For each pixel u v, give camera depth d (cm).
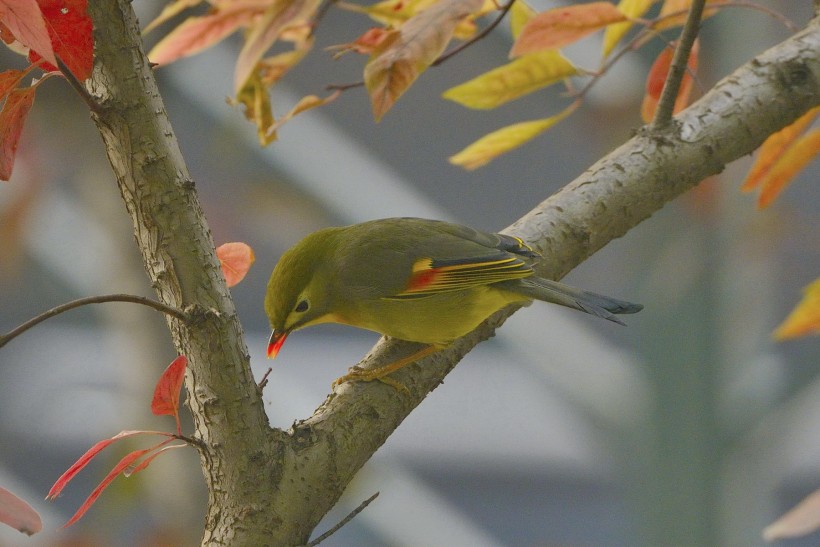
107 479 472
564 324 1125
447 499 1611
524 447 1569
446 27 558
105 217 1052
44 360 1658
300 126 1151
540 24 633
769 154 729
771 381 1084
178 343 529
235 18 668
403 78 555
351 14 1474
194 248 518
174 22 893
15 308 1653
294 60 685
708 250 1083
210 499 535
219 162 1155
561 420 1290
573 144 1553
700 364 1082
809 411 1077
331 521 1325
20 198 1182
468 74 1623
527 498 1609
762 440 1088
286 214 1174
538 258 689
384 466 1220
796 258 1411
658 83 736
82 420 1617
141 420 1028
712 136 682
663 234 1088
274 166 1140
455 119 1641
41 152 1180
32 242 1203
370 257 766
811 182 1540
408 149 1623
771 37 1110
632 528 1116
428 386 646
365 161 1170
